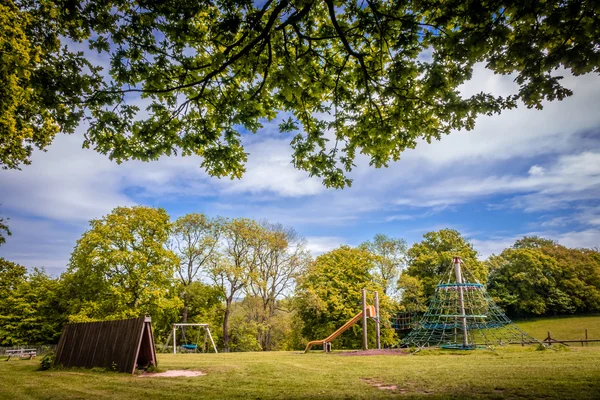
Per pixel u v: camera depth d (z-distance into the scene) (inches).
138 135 255.3
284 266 1496.1
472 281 1449.3
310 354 813.2
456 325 944.9
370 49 254.5
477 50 185.3
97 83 232.2
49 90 223.5
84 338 552.4
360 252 1368.1
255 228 1456.7
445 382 311.1
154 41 230.8
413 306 1430.9
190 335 1398.9
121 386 348.8
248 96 259.0
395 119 256.5
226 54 215.8
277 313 1515.7
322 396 268.7
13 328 1241.4
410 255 1660.9
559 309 1718.8
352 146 283.4
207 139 279.1
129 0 215.0
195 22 242.5
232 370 467.2
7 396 302.2
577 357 494.6
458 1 182.7
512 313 1819.6
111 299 1055.6
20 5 265.9
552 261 1784.0
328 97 279.1
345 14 239.5
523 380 293.1
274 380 366.6
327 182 293.4
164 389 326.0
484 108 215.8
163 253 1155.9
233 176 293.6
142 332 468.8
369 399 251.1
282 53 249.0
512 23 192.5
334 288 1266.0
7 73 235.9
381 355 714.8
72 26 239.6
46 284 1326.3
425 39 212.1
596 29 174.6
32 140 435.8
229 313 1517.0
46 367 530.9
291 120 263.3
